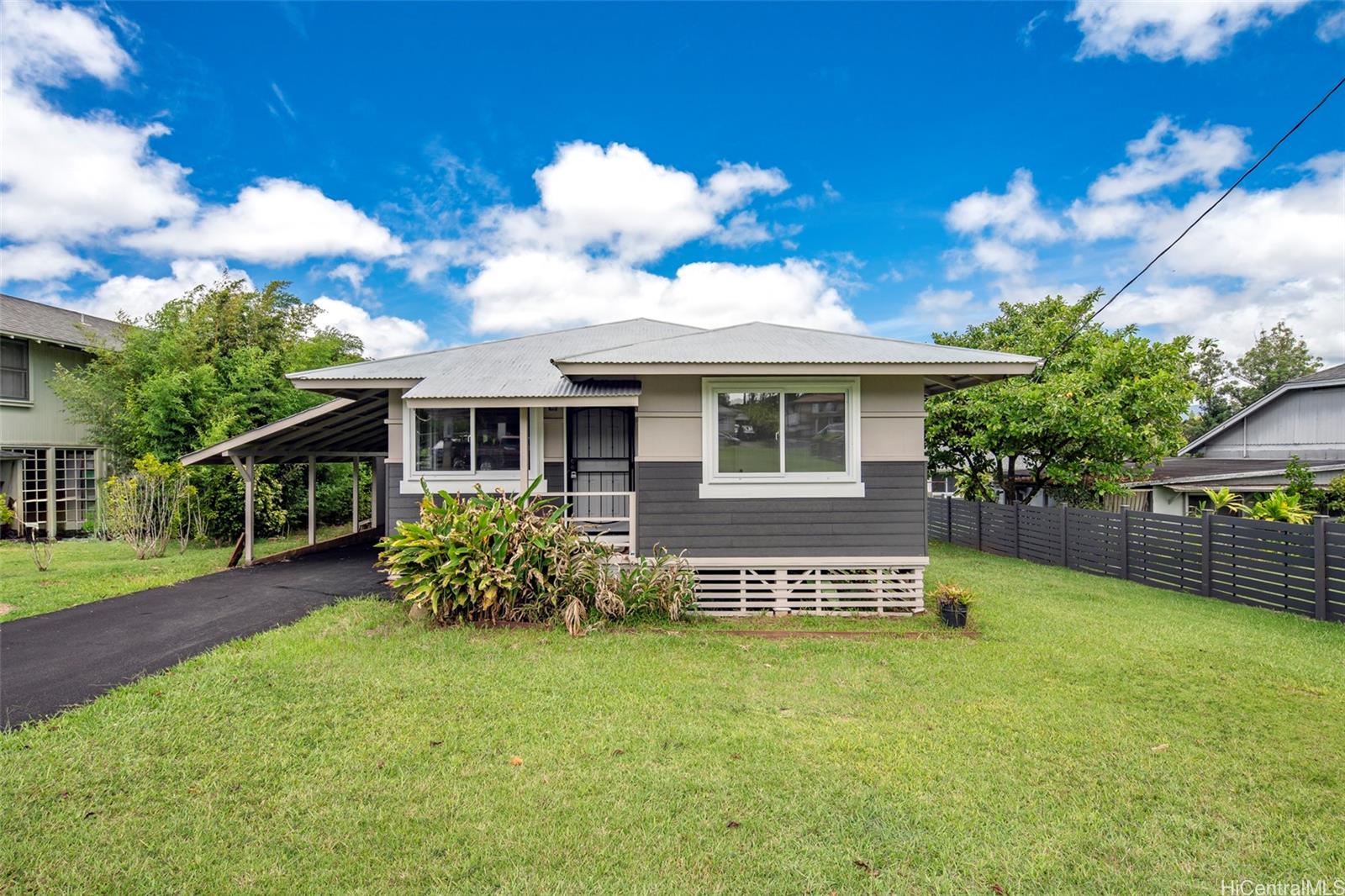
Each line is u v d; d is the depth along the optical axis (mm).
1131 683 5375
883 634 7078
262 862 2898
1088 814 3352
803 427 8141
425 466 9141
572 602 6926
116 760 3801
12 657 5762
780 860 2959
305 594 8555
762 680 5426
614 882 2801
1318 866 2959
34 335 15234
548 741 4172
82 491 16828
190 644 6203
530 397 8117
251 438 10555
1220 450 20672
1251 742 4227
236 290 17156
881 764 3889
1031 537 12719
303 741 4105
